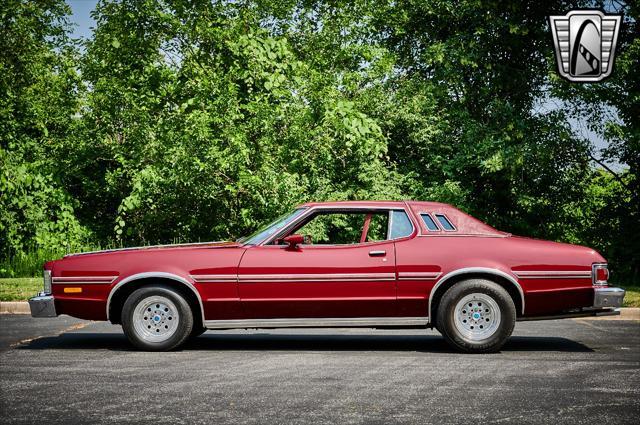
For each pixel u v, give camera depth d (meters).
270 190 15.23
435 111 20.30
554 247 7.88
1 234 17.47
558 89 18.44
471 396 5.60
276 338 9.05
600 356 7.54
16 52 19.23
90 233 18.09
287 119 15.57
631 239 19.52
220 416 4.98
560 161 19.59
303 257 7.80
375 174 16.92
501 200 20.81
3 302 11.84
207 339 8.94
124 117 16.19
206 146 14.88
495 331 7.67
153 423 4.81
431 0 21.20
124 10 16.50
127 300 7.86
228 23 17.17
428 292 7.74
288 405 5.30
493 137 19.00
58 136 18.48
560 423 4.81
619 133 17.97
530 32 20.66
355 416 4.98
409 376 6.40
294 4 18.78
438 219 7.98
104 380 6.23
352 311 7.80
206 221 17.22
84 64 17.50
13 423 4.82
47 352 7.82
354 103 16.73
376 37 21.84
